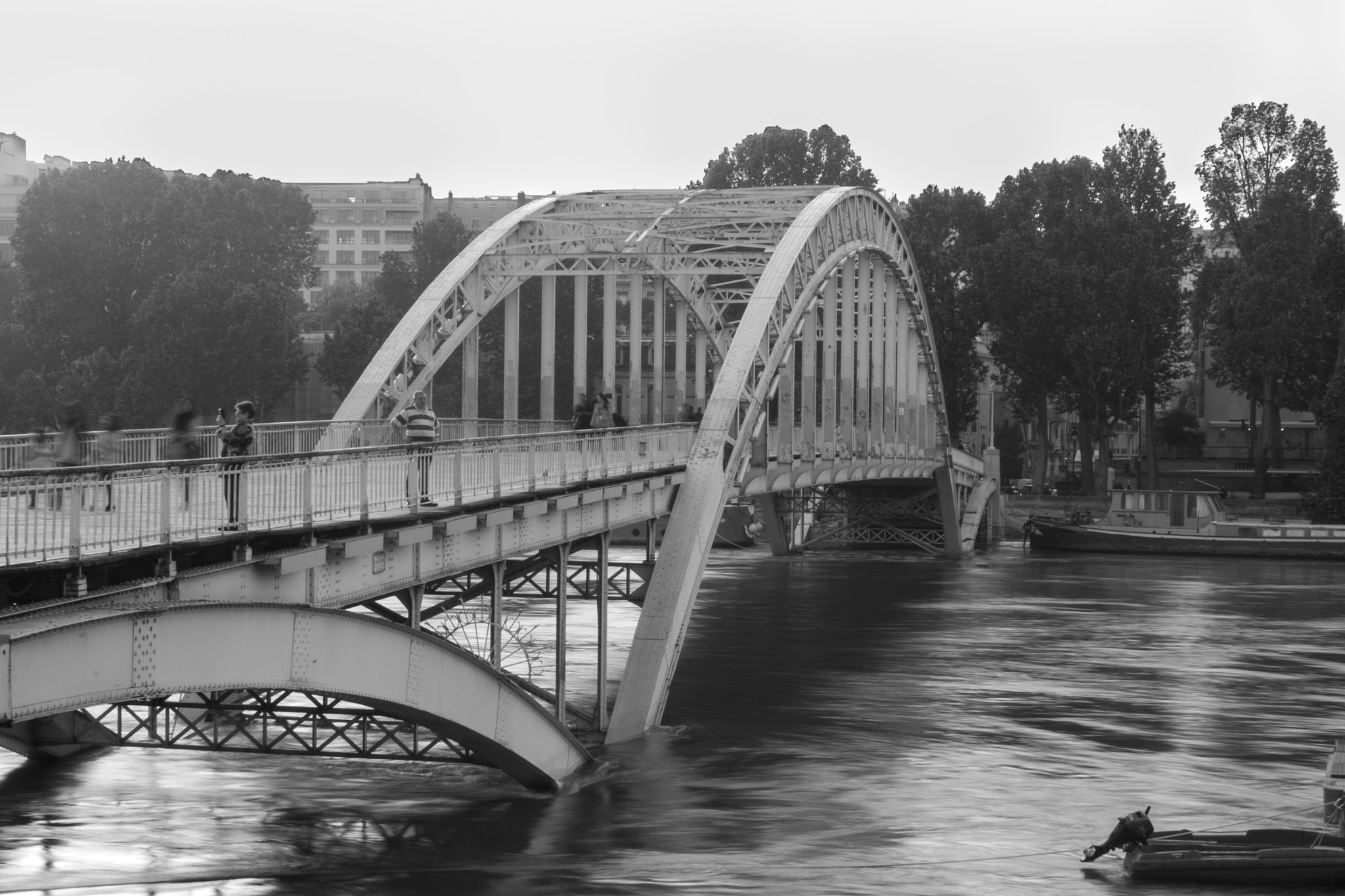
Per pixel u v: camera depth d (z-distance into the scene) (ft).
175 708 122.72
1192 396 625.82
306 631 96.99
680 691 191.01
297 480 102.06
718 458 183.21
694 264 254.88
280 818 124.67
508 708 125.39
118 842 116.37
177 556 91.20
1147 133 513.86
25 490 79.56
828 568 374.43
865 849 123.65
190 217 474.90
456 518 119.75
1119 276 465.06
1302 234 457.27
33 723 127.75
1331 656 232.12
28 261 467.11
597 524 153.28
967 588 326.03
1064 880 117.29
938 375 371.15
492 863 114.52
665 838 123.65
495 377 460.55
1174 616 279.28
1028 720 178.09
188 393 426.10
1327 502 437.99
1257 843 123.24
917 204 540.93
